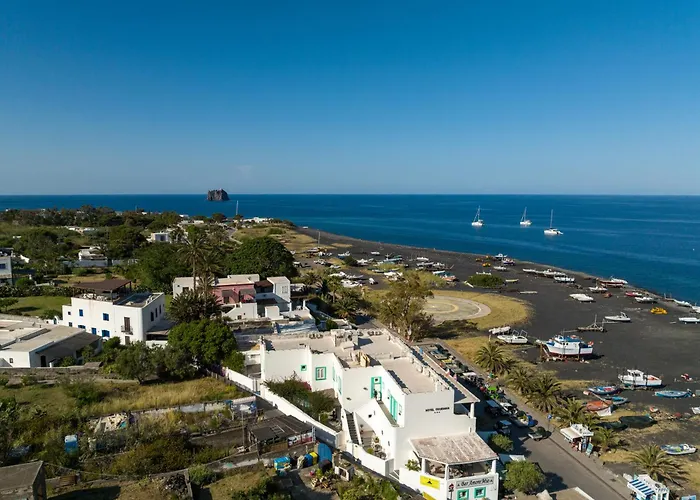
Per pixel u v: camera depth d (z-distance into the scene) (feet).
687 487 157.89
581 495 148.36
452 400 150.10
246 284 309.83
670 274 549.54
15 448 134.72
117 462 131.03
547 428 194.18
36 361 204.13
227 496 122.62
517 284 489.26
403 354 195.11
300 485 133.18
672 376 258.78
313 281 395.34
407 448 147.02
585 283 497.87
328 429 157.99
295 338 212.84
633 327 350.84
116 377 196.44
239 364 203.10
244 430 152.25
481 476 136.87
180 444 141.28
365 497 128.88
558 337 297.94
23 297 313.12
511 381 229.66
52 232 513.45
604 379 251.60
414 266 585.22
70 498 117.08
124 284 261.44
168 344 213.05
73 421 152.76
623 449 181.37
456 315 370.32
